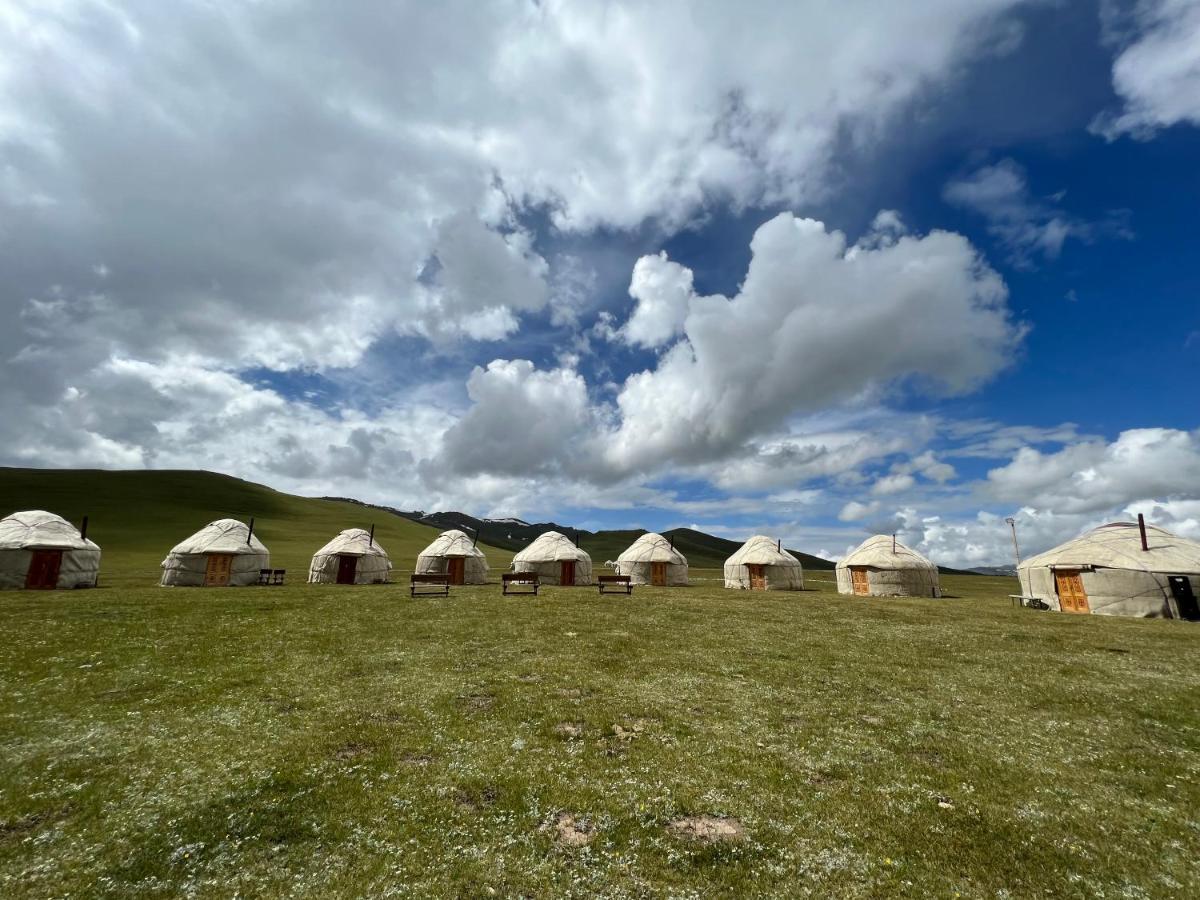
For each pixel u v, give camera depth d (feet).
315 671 53.57
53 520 140.56
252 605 94.89
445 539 180.75
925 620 95.50
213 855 24.41
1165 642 75.77
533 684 50.49
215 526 157.69
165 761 33.27
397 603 103.30
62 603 92.12
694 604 113.09
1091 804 30.07
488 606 101.71
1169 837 27.02
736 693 48.98
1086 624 93.25
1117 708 46.24
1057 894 22.67
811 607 113.19
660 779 32.19
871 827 27.53
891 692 50.14
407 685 49.49
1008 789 31.63
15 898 21.26
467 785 31.12
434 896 21.98
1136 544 120.67
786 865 24.41
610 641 70.49
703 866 24.23
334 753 34.96
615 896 22.17
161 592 115.65
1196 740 39.42
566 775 32.60
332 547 169.37
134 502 359.87
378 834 26.23
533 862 24.36
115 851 24.53
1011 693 50.39
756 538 198.29
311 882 22.75
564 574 173.78
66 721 39.27
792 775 33.01
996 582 269.03
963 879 23.63
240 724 39.40
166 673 51.37
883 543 169.89
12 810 27.50
